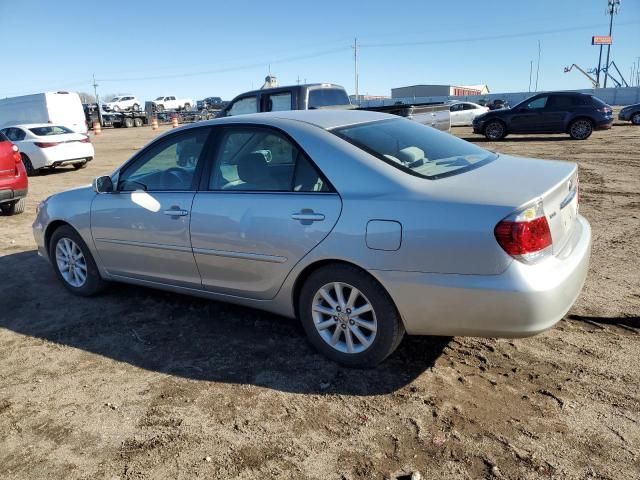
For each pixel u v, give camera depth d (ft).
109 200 14.56
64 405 10.43
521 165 11.58
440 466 8.32
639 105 75.56
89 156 51.03
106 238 14.67
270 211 11.36
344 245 10.36
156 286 14.30
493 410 9.62
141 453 8.92
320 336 11.46
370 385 10.61
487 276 9.22
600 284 15.11
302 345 12.38
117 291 16.49
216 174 12.63
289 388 10.64
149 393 10.69
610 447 8.54
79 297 16.15
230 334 13.15
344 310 10.96
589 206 25.05
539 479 7.95
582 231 11.50
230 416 9.82
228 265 12.26
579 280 10.21
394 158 10.93
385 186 10.27
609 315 13.12
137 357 12.23
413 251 9.70
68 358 12.35
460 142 13.12
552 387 10.22
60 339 13.34
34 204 33.19
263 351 12.20
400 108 39.27
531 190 9.58
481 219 9.18
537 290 9.05
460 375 10.80
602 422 9.14
